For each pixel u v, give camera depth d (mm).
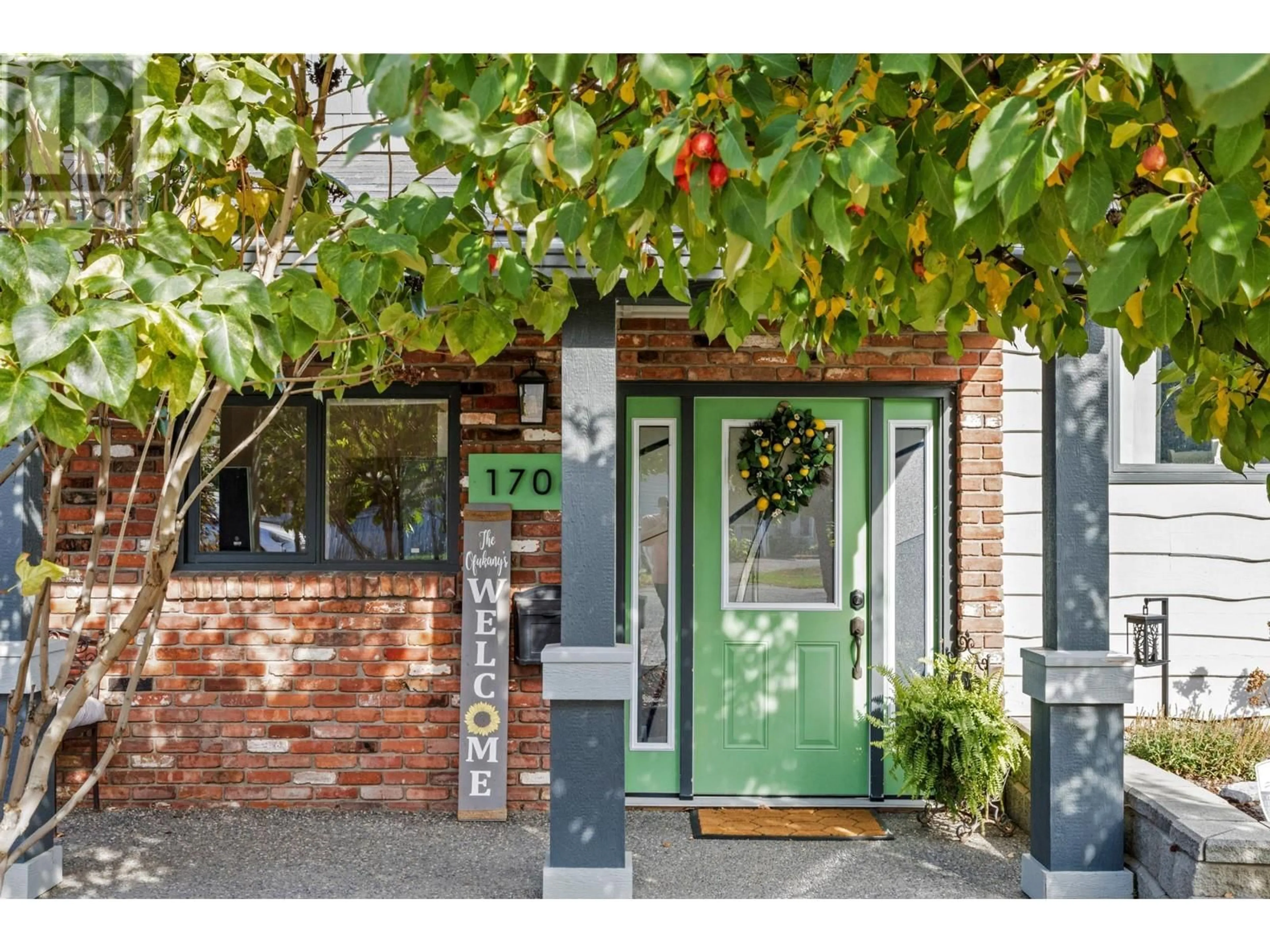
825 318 2836
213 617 5188
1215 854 3500
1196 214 1658
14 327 1598
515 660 5211
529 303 2670
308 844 4668
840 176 1563
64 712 2020
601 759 3928
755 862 4496
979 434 5332
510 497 5203
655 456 5508
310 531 5312
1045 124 1521
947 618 5371
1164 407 5473
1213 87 1023
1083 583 4055
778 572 5469
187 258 1992
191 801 5164
